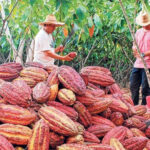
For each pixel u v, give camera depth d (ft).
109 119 6.89
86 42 25.39
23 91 5.79
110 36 23.43
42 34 12.85
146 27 13.94
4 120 5.28
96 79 7.40
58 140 5.37
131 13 17.78
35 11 14.28
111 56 29.66
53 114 5.45
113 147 5.38
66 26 15.28
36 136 4.86
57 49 14.85
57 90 6.30
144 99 14.90
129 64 29.17
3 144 4.63
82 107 6.22
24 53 27.25
